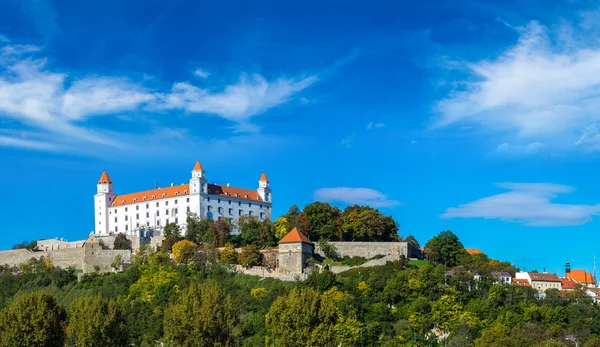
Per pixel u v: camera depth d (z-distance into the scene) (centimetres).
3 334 19775
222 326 19775
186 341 19412
